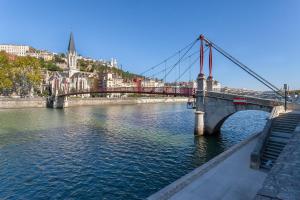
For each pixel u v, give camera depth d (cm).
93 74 17925
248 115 7550
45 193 1783
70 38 16688
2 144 3192
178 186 1258
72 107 10156
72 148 3064
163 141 3475
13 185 1914
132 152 2886
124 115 7431
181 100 19650
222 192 1245
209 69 3922
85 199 1695
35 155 2725
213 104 3650
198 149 2989
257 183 1368
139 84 12331
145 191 1820
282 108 2480
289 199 657
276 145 1780
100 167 2345
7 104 8431
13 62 10238
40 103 9388
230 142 3350
